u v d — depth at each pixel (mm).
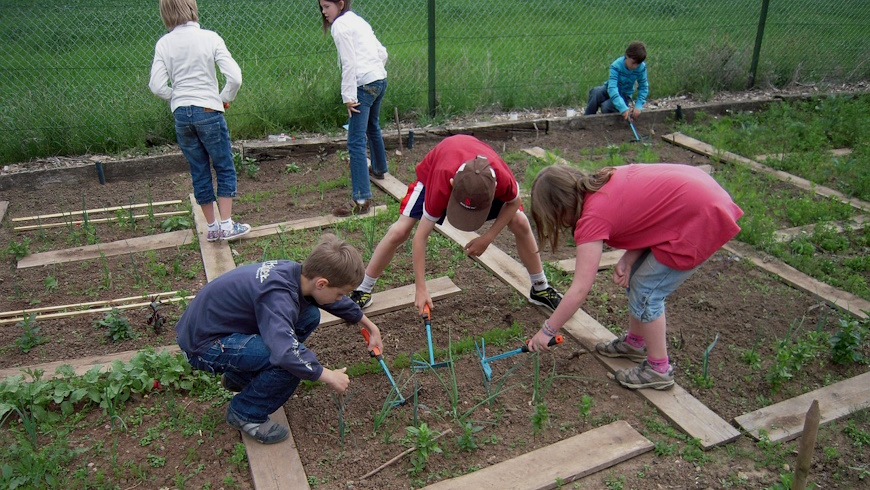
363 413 3459
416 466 3072
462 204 3145
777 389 3627
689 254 3174
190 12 4926
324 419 3416
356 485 3006
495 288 4645
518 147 7762
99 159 6953
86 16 9031
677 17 11227
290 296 3018
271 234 5484
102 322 4113
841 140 7879
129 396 3568
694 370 3807
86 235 5543
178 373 3613
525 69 9359
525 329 4195
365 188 5883
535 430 3318
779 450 3213
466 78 8609
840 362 3852
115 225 5738
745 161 7156
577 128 8273
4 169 6699
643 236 3238
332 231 5562
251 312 3043
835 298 4551
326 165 7070
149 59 8648
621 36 10508
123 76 7953
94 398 3463
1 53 8547
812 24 10164
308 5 9734
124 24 9109
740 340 4102
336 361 3865
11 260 5117
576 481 3039
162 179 6754
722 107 8797
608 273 4871
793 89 9648
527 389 3652
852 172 6758
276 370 3051
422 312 3691
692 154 7551
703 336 4137
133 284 4770
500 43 10078
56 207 6109
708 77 9391
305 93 7797
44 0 9000
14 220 5715
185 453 3217
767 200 6199
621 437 3262
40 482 3018
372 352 3502
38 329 4074
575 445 3209
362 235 5500
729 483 3029
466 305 4449
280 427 3244
